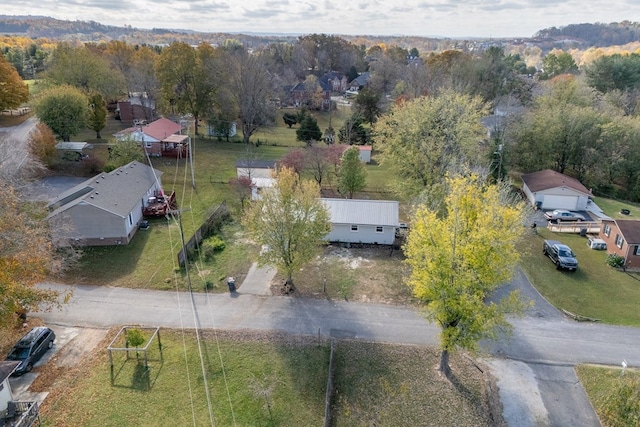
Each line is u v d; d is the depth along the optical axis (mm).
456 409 21547
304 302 29609
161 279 31547
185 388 22188
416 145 42562
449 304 21328
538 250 37719
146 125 65125
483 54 91938
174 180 51125
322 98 103875
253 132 73812
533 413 21344
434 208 35812
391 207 38438
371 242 37969
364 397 22188
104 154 57312
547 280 32969
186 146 60500
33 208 32281
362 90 79312
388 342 25984
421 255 22781
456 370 24141
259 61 74188
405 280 26719
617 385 21016
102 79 72500
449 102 43031
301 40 148625
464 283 21016
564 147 56688
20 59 112500
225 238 38250
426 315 24219
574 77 84875
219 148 66688
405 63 127562
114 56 91000
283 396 21938
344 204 38719
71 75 70125
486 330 21312
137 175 44594
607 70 79062
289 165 50656
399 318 28188
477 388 22922
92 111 62344
